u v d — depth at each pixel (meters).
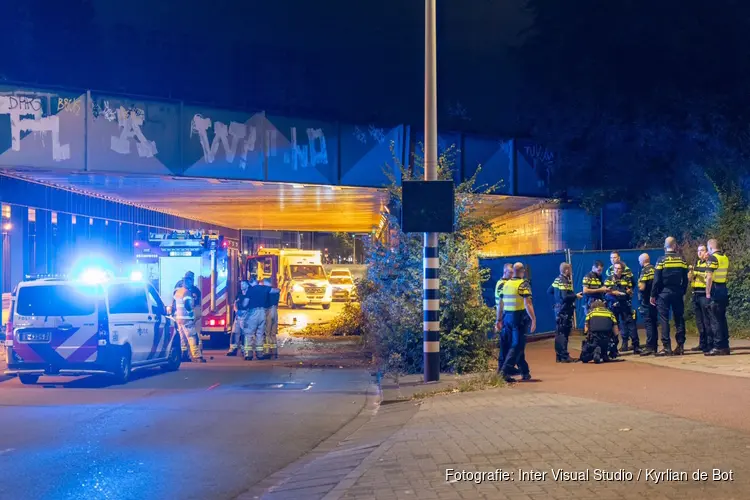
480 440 7.64
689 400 9.20
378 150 23.77
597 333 13.70
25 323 13.73
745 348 14.66
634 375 11.66
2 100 19.66
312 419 10.41
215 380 14.65
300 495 6.56
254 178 22.30
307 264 41.94
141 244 21.47
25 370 13.71
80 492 6.82
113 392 13.00
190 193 25.97
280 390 13.20
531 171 25.34
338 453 8.21
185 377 15.15
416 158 15.69
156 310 15.76
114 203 28.83
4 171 20.84
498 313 12.11
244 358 18.67
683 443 6.96
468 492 5.88
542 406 9.38
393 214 15.20
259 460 8.08
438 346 12.45
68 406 11.43
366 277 16.12
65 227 25.34
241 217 35.69
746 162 20.66
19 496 6.68
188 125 21.53
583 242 25.47
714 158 20.91
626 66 22.58
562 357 14.09
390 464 6.90
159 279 21.44
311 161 23.02
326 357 18.92
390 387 12.39
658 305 14.02
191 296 18.08
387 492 6.02
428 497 5.82
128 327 14.39
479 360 13.68
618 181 23.73
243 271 24.86
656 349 14.21
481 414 9.11
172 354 16.30
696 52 21.70
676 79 22.06
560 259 20.20
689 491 5.56
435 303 12.41
